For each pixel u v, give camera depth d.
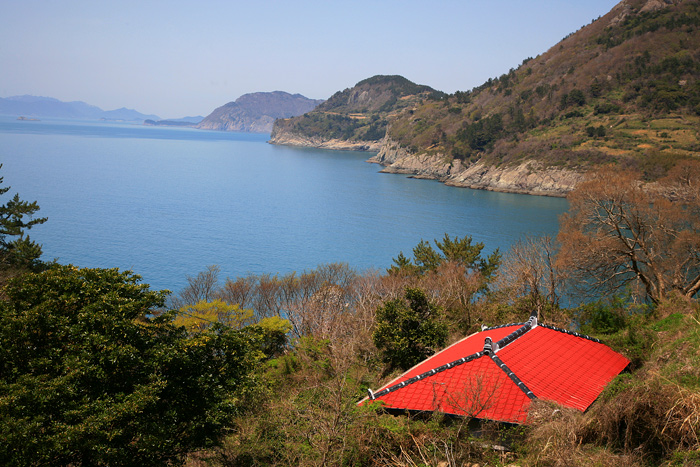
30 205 36.72
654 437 10.37
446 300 31.84
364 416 13.86
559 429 11.73
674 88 168.75
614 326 24.73
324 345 26.58
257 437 15.51
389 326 24.42
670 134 148.12
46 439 10.52
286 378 24.75
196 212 120.81
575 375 16.42
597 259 29.25
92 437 11.02
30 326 12.45
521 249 34.44
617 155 142.00
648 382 11.49
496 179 171.88
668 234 29.39
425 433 13.36
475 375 15.38
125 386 12.84
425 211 125.81
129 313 13.99
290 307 38.31
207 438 14.16
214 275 55.03
